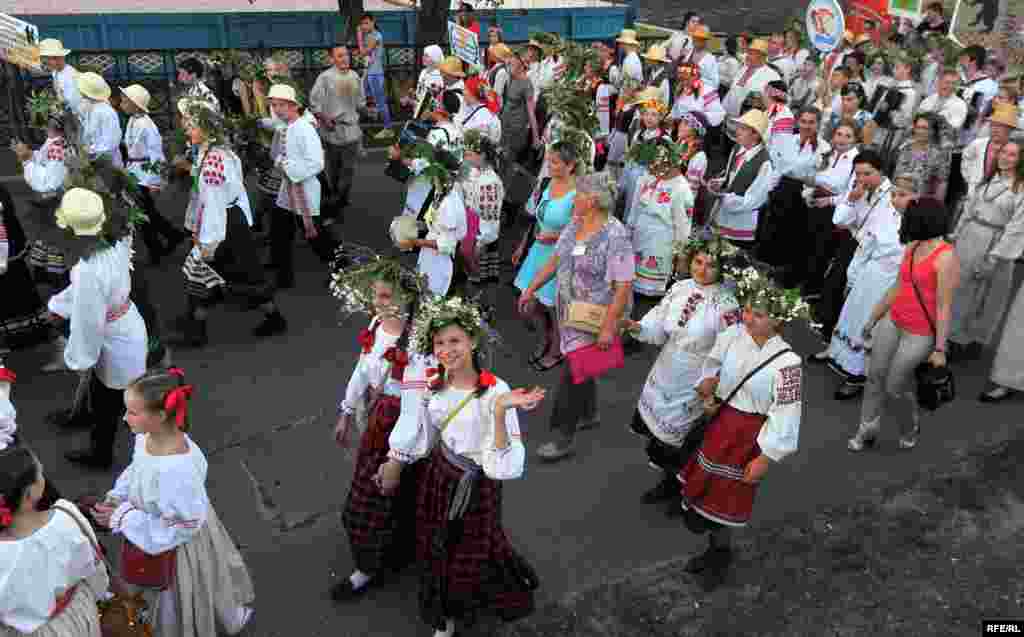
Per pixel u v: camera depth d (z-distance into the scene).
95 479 5.31
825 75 11.53
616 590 4.50
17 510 2.93
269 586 4.49
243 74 10.05
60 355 6.68
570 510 5.15
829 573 4.68
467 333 3.60
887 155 9.67
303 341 7.25
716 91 10.77
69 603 3.17
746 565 4.72
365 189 11.35
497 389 3.68
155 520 3.45
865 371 6.33
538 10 16.70
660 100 8.22
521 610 4.18
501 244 9.55
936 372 5.16
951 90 9.50
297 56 14.03
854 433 6.02
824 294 7.23
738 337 4.25
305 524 4.99
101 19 14.47
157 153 8.41
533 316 6.57
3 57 11.03
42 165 7.90
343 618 4.27
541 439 5.90
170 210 10.03
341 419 4.46
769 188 7.37
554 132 8.01
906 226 5.12
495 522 3.90
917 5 14.02
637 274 7.22
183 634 3.69
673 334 4.84
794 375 4.04
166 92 13.15
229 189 6.68
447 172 6.45
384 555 4.28
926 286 5.11
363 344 4.21
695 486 4.36
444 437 3.77
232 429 5.93
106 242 4.86
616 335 5.24
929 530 5.03
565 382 5.43
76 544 3.11
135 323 5.16
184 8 18.94
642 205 7.03
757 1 27.58
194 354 7.00
